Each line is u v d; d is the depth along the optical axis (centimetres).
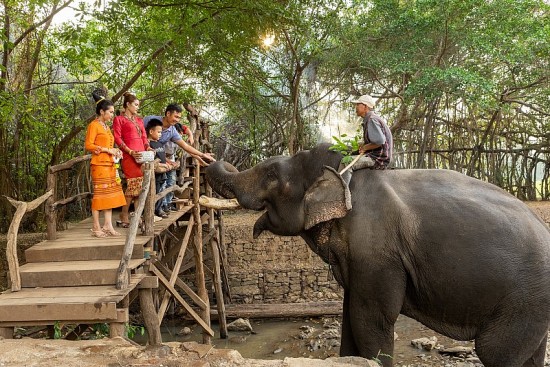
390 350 523
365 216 525
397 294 516
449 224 502
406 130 1806
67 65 1514
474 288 492
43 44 1472
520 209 521
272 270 1376
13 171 1518
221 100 1739
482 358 508
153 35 1185
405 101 1595
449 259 495
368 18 1570
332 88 1750
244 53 1548
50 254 574
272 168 602
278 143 1839
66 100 1675
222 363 400
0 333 466
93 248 576
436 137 1819
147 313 570
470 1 1374
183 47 1207
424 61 1547
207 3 1048
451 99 1672
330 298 1366
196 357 410
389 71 1648
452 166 1789
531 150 1769
